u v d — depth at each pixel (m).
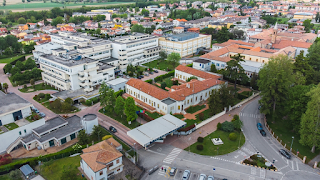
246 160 76.31
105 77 133.75
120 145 79.50
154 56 190.62
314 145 78.75
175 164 75.88
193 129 93.75
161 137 82.62
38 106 115.94
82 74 122.81
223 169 73.44
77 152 81.62
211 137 89.88
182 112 107.19
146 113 107.44
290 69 102.81
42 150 82.88
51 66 133.50
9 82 149.12
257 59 153.62
